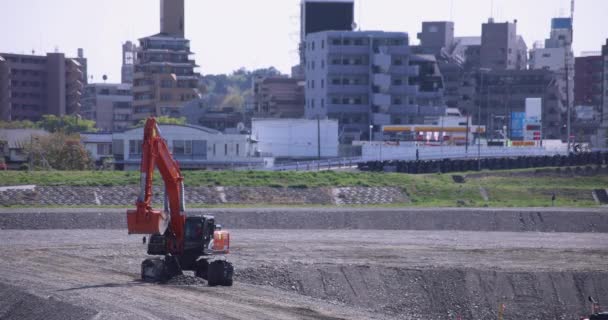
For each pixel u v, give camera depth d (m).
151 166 90.62
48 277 94.88
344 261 118.94
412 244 141.50
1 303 80.94
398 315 103.75
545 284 114.88
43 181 190.88
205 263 96.44
